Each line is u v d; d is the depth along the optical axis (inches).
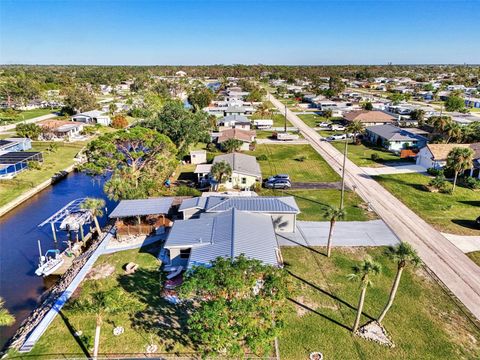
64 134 3189.0
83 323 919.7
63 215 1533.0
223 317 685.9
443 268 1163.3
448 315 953.5
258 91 5521.7
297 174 2153.1
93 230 1513.3
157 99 4200.3
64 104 4928.6
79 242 1401.3
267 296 741.9
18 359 810.8
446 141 2509.8
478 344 858.1
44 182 2142.0
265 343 709.9
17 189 2027.6
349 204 1683.1
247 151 2701.8
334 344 848.9
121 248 1305.4
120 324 906.1
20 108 4963.1
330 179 2053.4
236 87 6948.8
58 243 1471.5
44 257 1310.3
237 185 1886.1
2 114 4247.0
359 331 885.8
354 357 813.9
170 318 927.7
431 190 1838.1
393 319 935.0
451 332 893.8
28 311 1063.6
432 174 2096.5
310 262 1193.4
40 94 5211.6
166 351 821.9
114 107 4242.1
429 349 839.7
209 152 2667.3
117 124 3609.7
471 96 5502.0
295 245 1305.4
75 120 3836.1
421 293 1040.2
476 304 998.4
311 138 3117.6
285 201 1445.6
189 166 2349.9
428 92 5876.0
